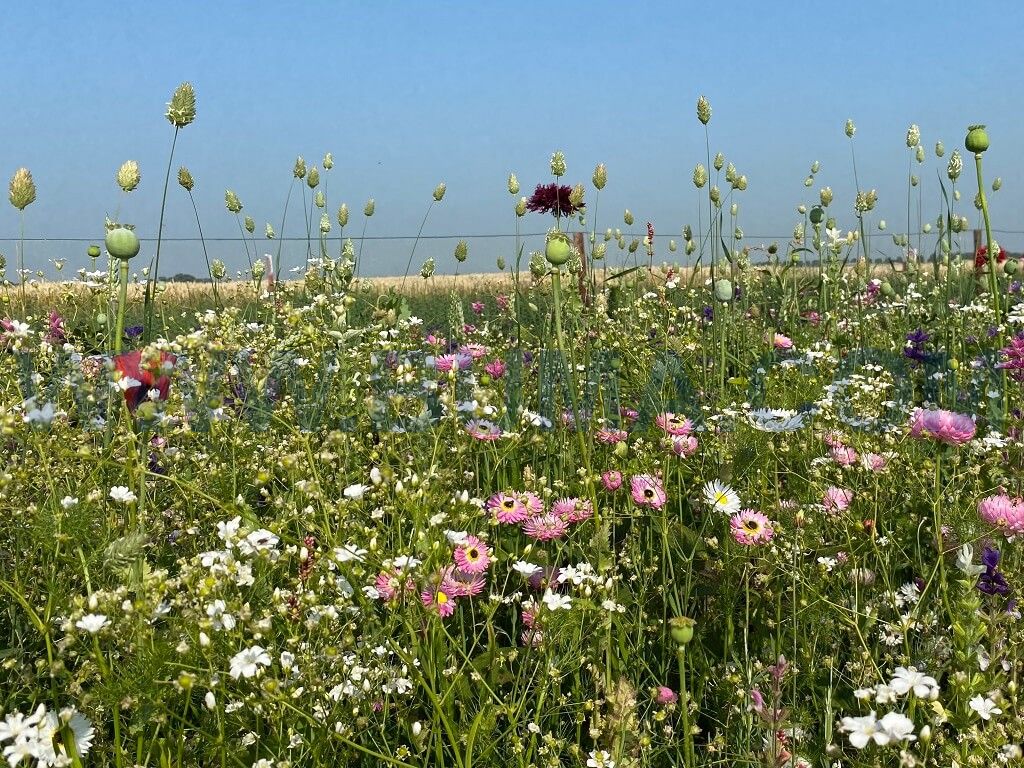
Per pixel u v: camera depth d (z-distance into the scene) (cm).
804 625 95
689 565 103
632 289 257
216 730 79
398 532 90
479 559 93
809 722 82
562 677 87
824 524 109
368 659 83
